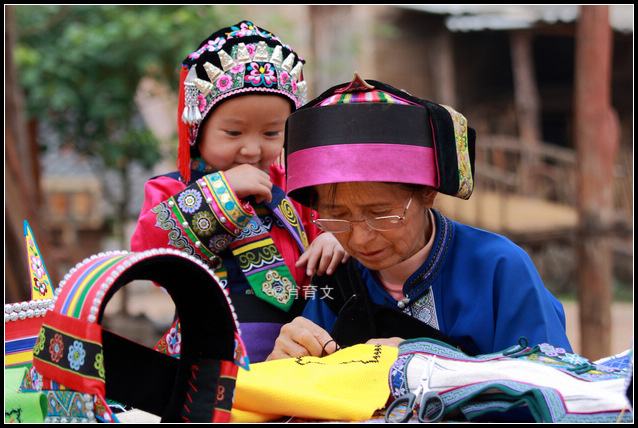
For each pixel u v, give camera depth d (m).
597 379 2.40
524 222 20.48
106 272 2.17
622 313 17.38
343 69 14.00
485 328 2.84
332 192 2.66
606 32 11.80
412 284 2.93
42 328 2.24
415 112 2.63
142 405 2.36
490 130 24.30
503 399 2.26
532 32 21.72
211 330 2.32
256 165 3.44
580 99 11.83
